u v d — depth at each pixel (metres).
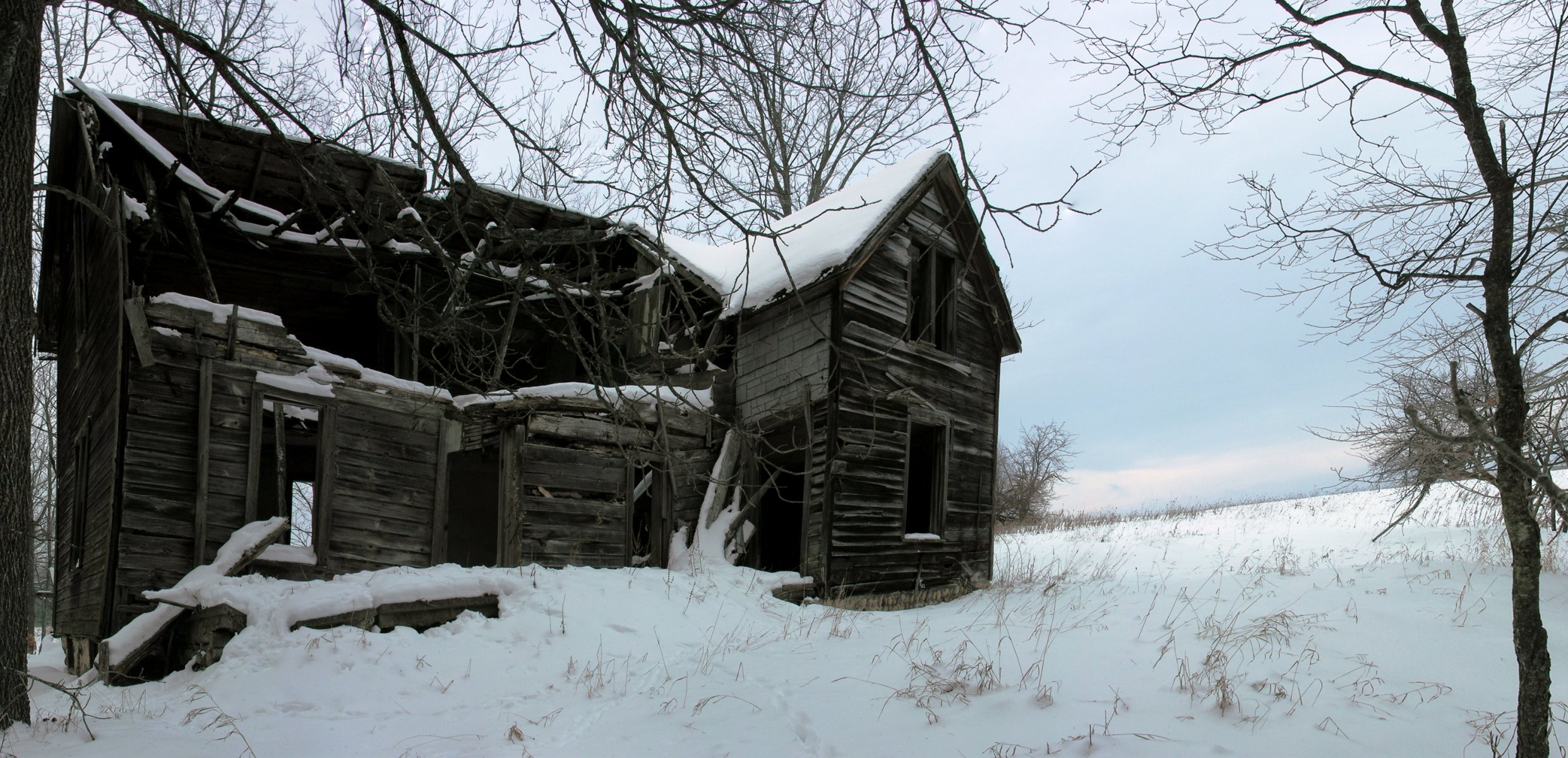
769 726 6.95
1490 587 10.96
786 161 16.75
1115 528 22.94
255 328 10.56
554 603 10.17
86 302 12.41
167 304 9.94
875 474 14.19
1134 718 6.84
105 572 9.53
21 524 6.16
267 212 11.73
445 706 7.63
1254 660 8.27
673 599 11.16
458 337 8.12
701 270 15.01
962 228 16.31
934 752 6.36
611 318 7.11
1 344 6.00
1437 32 5.21
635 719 7.23
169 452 9.87
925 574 14.99
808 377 13.91
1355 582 11.90
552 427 12.34
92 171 10.34
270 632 8.58
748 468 14.45
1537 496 7.58
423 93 5.68
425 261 12.99
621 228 6.79
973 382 16.77
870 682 8.03
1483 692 7.50
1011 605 12.39
